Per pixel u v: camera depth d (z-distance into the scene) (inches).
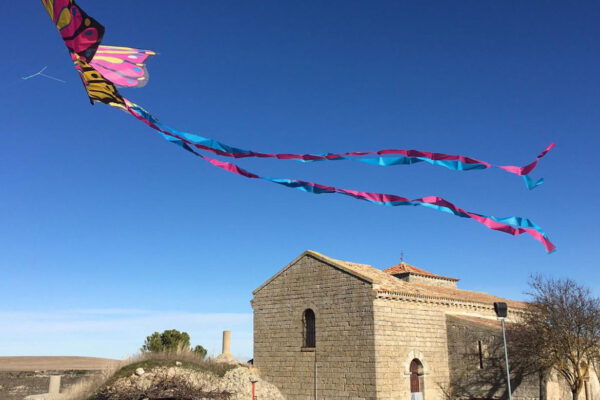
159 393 1168.8
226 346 1672.0
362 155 269.4
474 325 1435.8
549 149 252.8
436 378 1416.1
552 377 1307.8
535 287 1390.3
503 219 273.0
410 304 1409.9
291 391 1444.4
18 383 1673.2
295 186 273.6
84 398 1194.6
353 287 1371.8
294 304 1505.9
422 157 266.2
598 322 1306.6
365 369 1298.0
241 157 258.2
